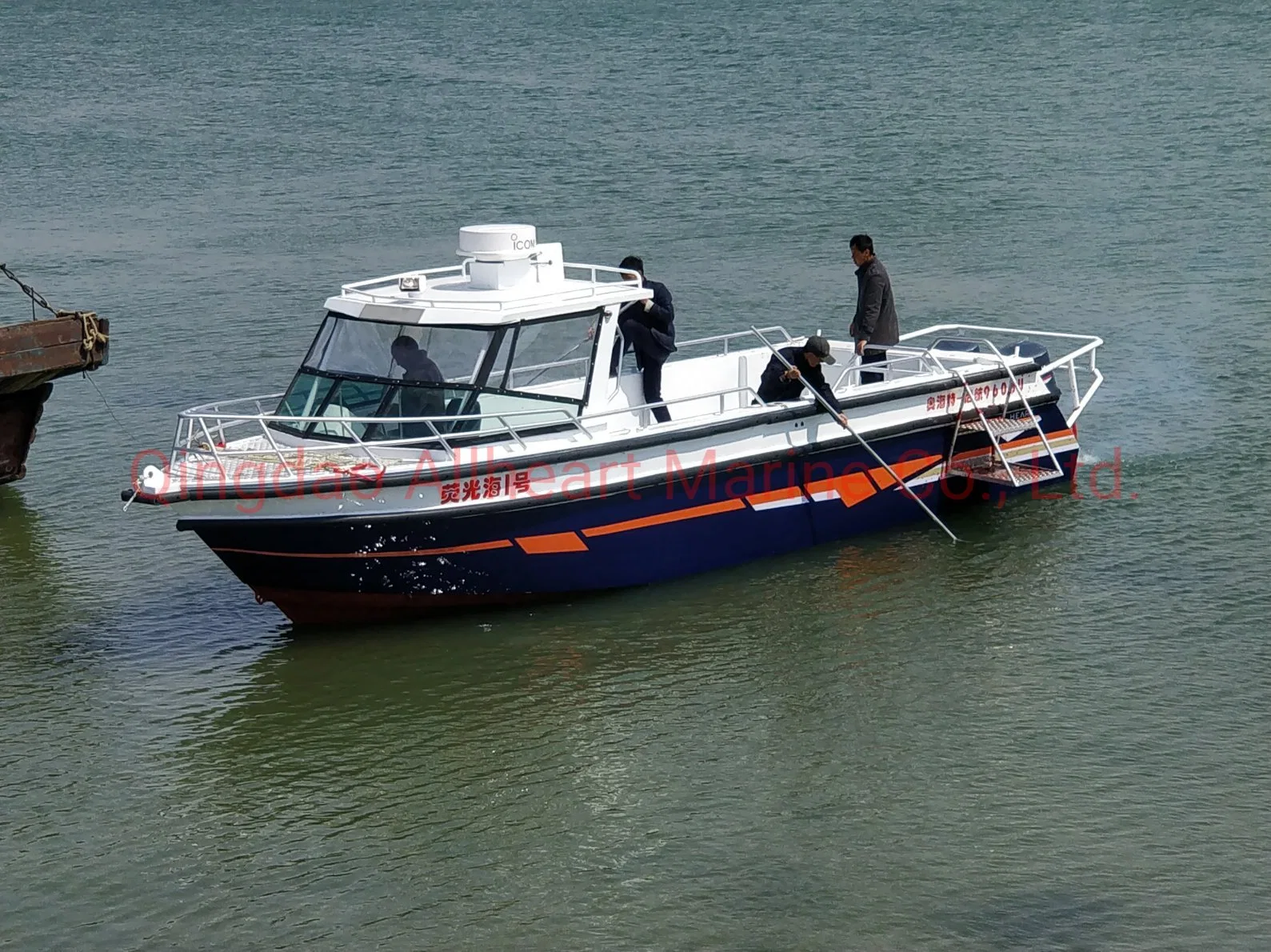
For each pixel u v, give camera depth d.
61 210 31.86
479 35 61.66
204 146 38.81
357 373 13.63
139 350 21.97
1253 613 13.43
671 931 9.45
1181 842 10.20
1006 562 14.59
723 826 10.54
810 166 33.66
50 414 19.34
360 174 34.91
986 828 10.42
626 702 12.21
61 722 12.03
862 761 11.29
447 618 13.60
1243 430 17.81
